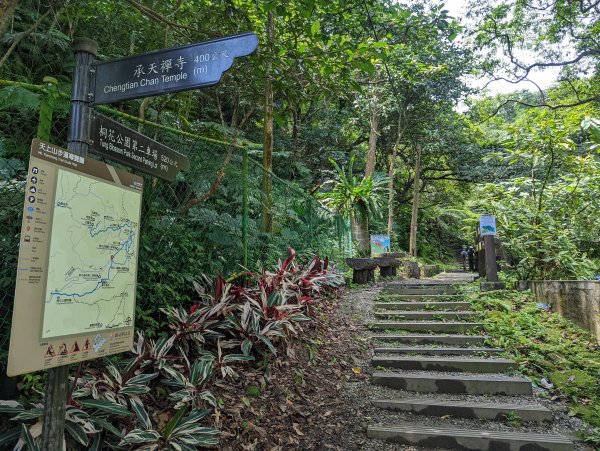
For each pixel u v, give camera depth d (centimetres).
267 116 549
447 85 1357
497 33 1188
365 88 1227
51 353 142
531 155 645
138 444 222
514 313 517
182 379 271
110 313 168
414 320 537
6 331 220
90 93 176
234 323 346
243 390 317
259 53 404
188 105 541
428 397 354
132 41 474
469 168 1761
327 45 434
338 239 984
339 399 348
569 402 336
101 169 170
